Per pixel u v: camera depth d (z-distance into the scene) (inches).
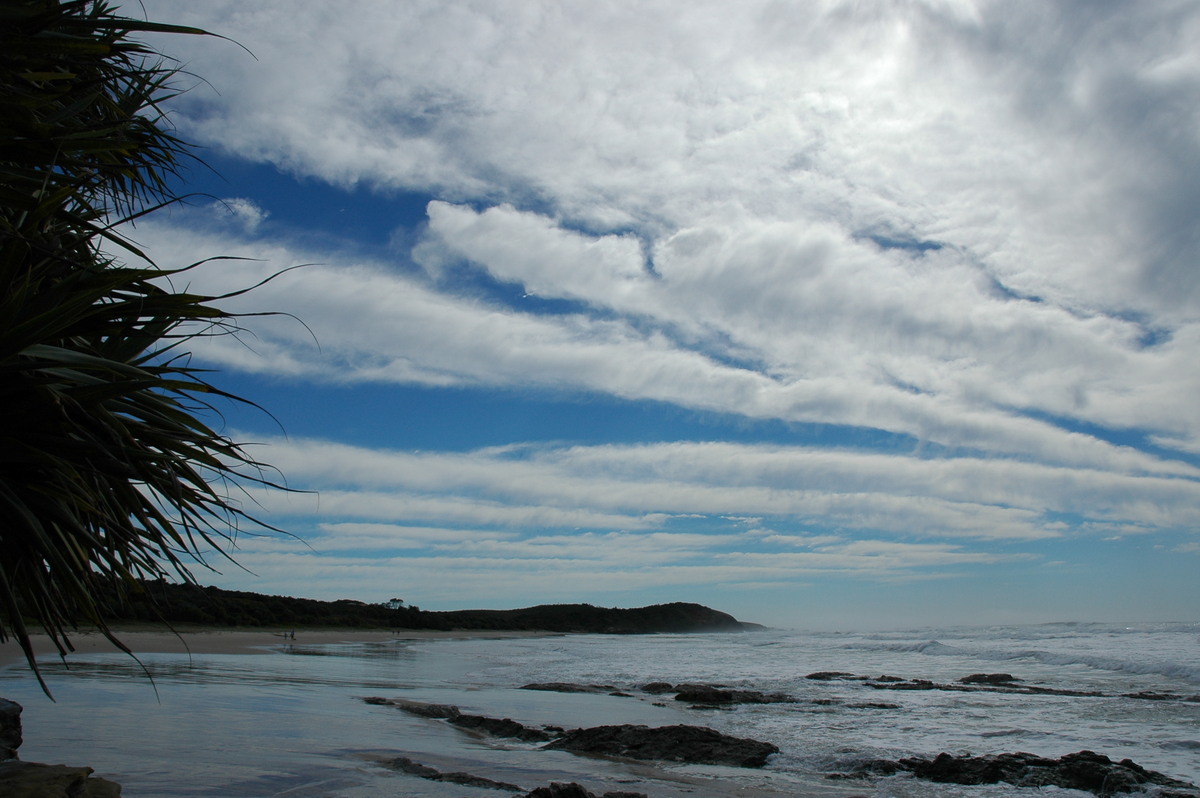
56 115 119.3
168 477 113.1
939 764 346.3
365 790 250.4
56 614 114.2
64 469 103.0
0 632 120.4
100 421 105.3
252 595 2871.6
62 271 117.8
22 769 199.5
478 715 510.6
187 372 125.6
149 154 171.5
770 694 699.4
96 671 711.1
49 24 107.1
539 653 1776.6
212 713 440.1
